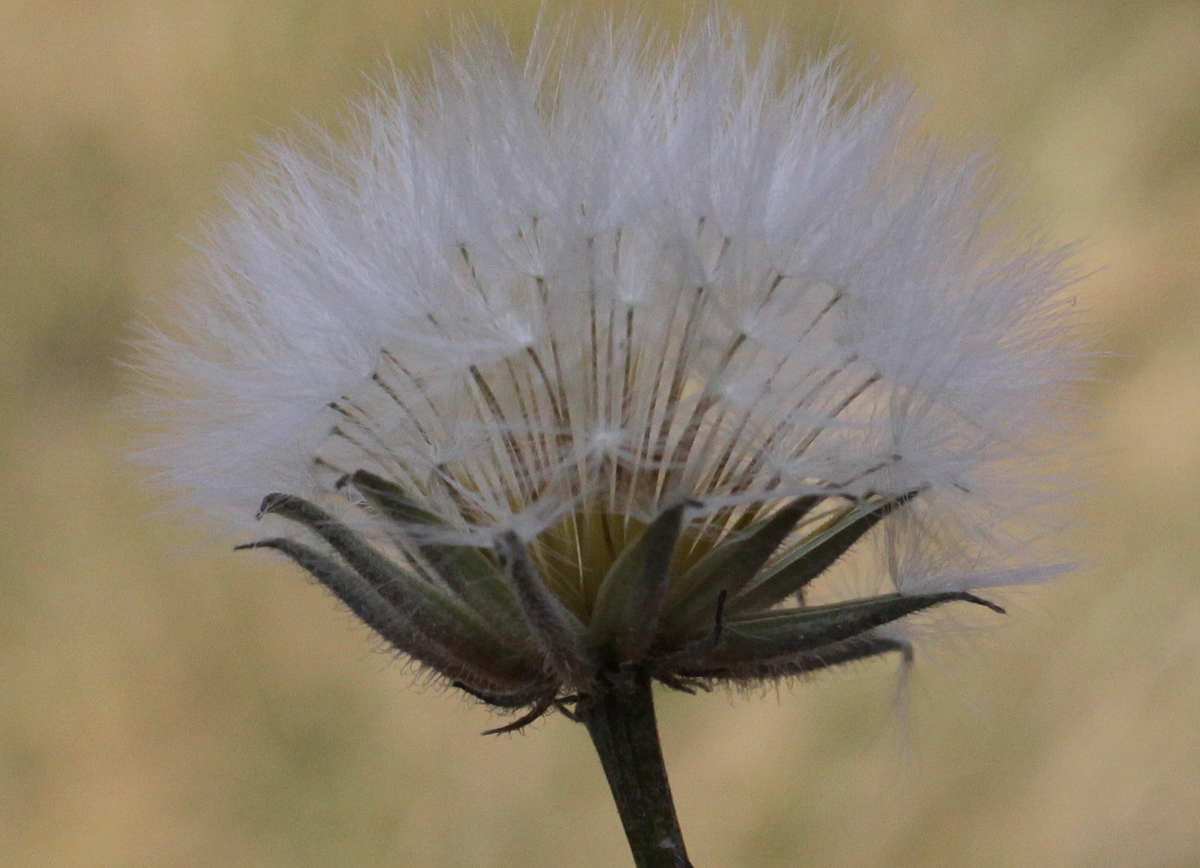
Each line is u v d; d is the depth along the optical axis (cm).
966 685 28
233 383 20
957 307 20
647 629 20
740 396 20
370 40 34
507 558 20
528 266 20
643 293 20
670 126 20
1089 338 20
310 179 21
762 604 20
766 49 21
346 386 20
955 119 33
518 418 20
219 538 21
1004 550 20
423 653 20
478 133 20
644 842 20
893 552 20
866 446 20
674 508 20
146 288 35
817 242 20
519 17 28
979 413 20
